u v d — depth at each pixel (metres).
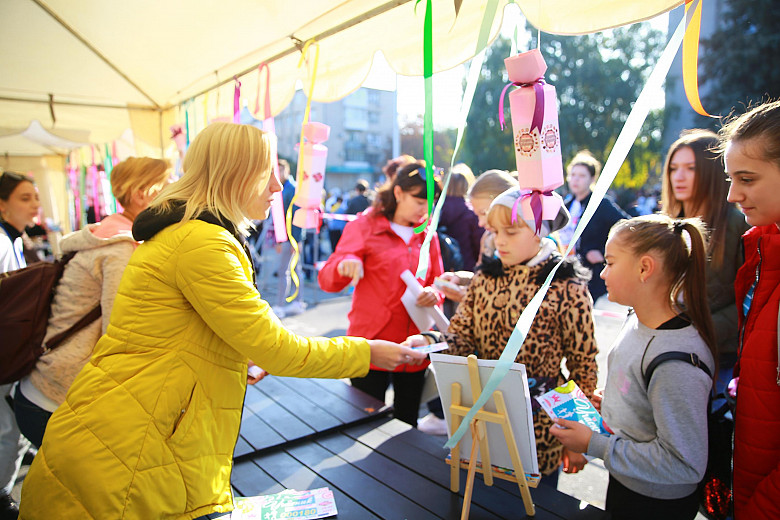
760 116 1.02
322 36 1.97
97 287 1.81
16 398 1.81
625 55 15.65
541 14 1.28
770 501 0.99
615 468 1.16
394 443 1.78
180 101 3.44
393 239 2.36
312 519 1.32
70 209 6.75
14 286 1.77
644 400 1.20
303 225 2.26
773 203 1.00
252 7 1.95
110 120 3.76
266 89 2.36
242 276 1.11
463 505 1.27
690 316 1.21
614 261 1.25
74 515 1.02
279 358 1.12
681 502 1.22
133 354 1.09
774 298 1.08
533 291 1.57
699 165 1.87
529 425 1.21
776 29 10.71
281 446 1.74
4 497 1.99
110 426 1.03
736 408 1.13
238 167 1.16
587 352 1.54
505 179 2.28
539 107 1.15
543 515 1.32
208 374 1.12
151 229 1.13
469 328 1.75
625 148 1.02
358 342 1.27
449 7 1.52
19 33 2.57
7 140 5.45
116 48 2.73
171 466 1.06
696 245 1.20
